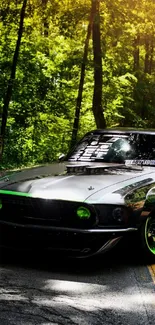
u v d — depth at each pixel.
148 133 6.73
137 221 5.22
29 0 17.11
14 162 17.11
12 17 17.11
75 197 5.02
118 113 23.47
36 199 5.08
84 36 19.50
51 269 5.12
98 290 4.52
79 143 7.04
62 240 5.02
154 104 26.36
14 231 5.15
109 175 5.61
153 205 5.42
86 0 18.39
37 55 18.03
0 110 16.70
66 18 18.48
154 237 5.52
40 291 4.40
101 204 5.01
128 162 6.30
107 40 19.58
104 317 3.88
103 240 5.00
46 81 18.16
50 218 5.06
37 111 17.80
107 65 20.98
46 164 6.38
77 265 5.32
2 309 3.92
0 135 15.78
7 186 5.34
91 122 21.56
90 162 6.46
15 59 15.88
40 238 5.06
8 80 15.89
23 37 17.67
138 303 4.22
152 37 28.34
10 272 4.94
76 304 4.12
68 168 5.91
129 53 21.66
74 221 5.00
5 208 5.23
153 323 3.80
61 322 3.73
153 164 6.23
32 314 3.85
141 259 5.51
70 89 19.45
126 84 22.16
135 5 18.02
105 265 5.38
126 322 3.80
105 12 18.36
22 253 5.67
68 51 19.22
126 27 19.41
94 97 18.19
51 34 19.55
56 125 18.58
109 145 6.70
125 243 5.17
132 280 4.89
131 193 5.22
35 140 18.19
